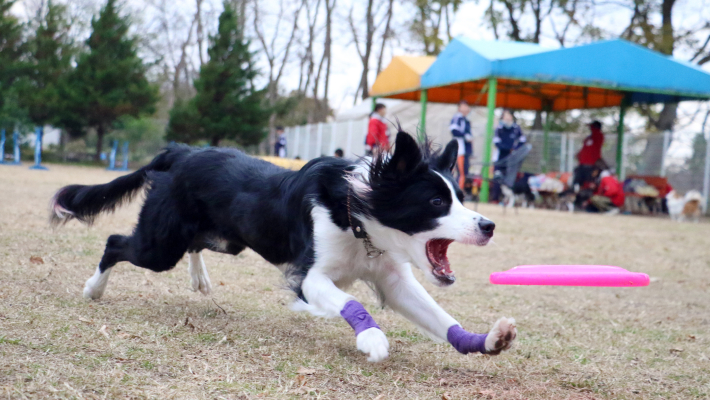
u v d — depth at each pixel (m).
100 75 27.00
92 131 33.94
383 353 2.58
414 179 2.81
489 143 15.48
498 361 3.12
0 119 26.97
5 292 3.53
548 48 15.91
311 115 41.06
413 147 2.77
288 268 3.19
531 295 5.10
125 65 27.22
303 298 2.97
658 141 17.84
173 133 28.30
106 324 3.10
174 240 3.54
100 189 4.01
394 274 3.15
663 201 16.64
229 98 28.00
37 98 26.89
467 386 2.67
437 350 3.27
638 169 18.34
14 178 13.27
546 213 14.27
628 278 2.87
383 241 2.94
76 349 2.65
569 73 14.78
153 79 40.31
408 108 21.19
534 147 18.50
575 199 16.56
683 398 2.71
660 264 7.26
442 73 16.09
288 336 3.28
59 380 2.27
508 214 12.90
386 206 2.83
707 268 7.14
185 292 4.15
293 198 3.06
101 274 3.67
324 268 2.98
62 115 27.47
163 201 3.55
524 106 20.31
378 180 2.83
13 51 30.62
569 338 3.71
